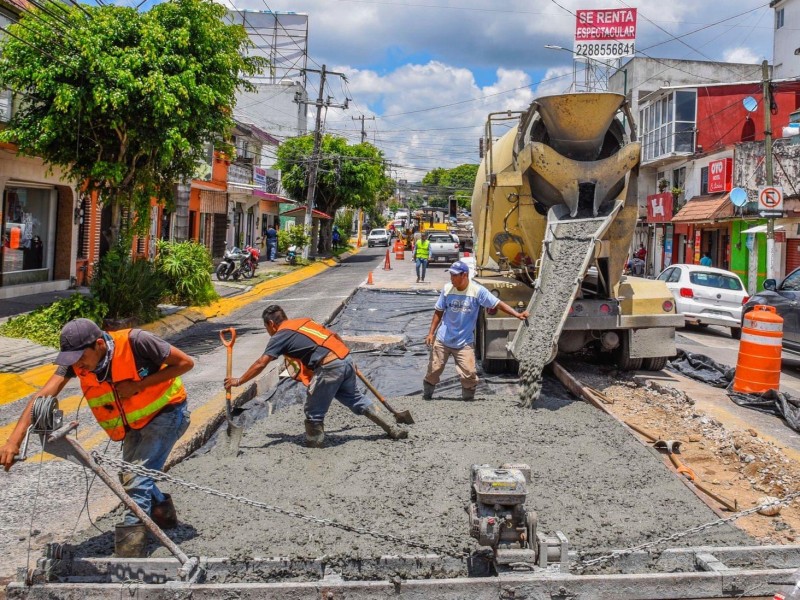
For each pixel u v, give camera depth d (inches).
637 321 393.1
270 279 1151.6
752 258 1027.9
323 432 261.1
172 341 575.2
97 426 315.0
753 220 1037.8
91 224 860.0
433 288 931.3
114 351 167.9
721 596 156.3
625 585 154.3
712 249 1233.4
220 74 585.0
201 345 555.2
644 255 1364.4
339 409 317.4
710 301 648.4
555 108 358.6
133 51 536.7
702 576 155.5
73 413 339.3
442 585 151.9
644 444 261.7
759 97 1283.2
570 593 153.7
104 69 517.7
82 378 167.3
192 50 575.5
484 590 152.8
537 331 338.3
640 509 201.6
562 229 371.2
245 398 343.6
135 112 543.5
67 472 251.9
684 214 1230.9
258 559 161.9
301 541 177.8
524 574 157.3
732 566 168.1
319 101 1609.3
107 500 224.2
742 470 253.1
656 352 405.4
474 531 156.2
